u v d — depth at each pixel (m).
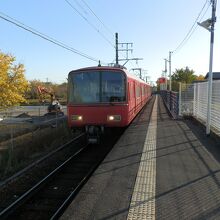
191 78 61.72
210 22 13.85
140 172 8.72
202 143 12.52
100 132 14.03
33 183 10.05
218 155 10.54
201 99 18.52
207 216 5.91
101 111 13.77
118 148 11.88
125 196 6.96
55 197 8.63
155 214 6.02
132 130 16.34
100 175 8.52
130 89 15.10
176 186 7.53
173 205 6.42
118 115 13.73
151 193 7.10
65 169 11.33
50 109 30.69
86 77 13.98
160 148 11.71
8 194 9.01
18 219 7.29
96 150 14.18
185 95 22.84
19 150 13.91
